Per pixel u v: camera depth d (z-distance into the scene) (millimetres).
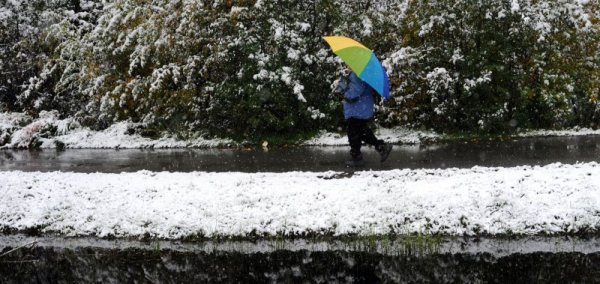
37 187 7734
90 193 7383
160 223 6656
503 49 10195
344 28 10828
